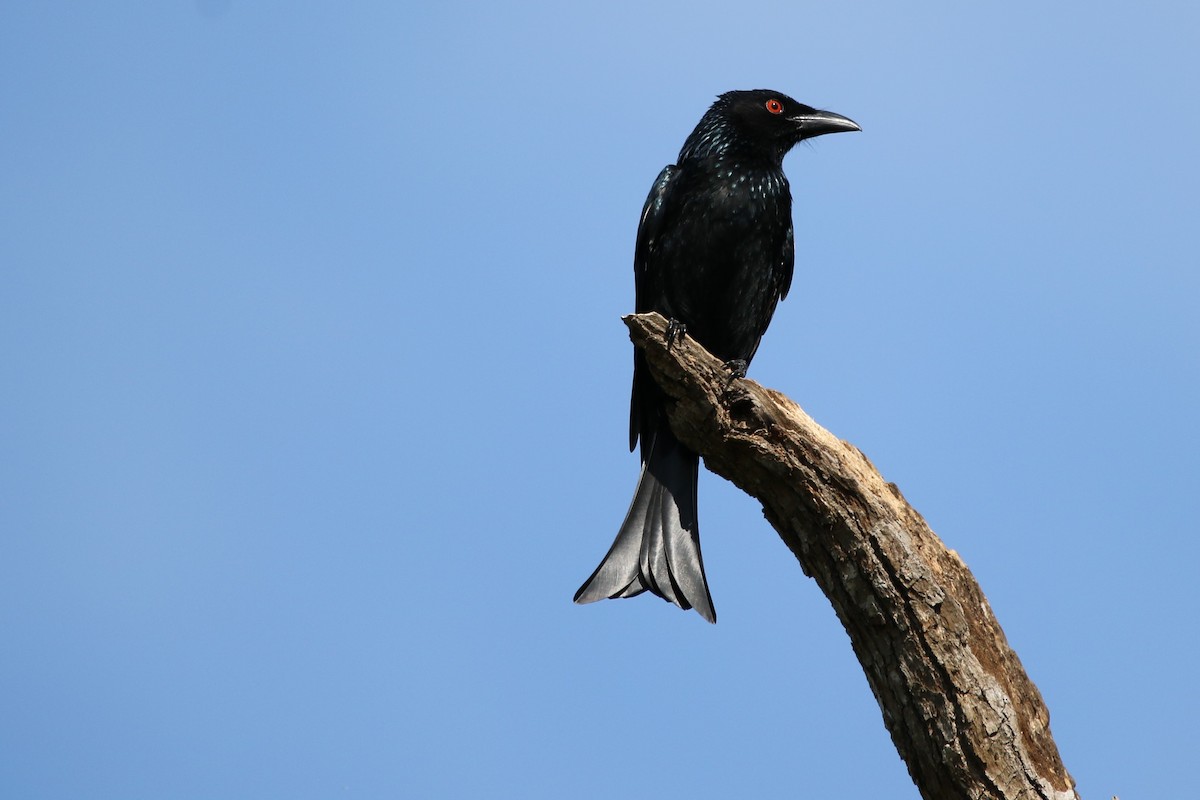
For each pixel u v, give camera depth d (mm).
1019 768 8352
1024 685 8664
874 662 8922
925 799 8805
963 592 8797
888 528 8836
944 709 8516
